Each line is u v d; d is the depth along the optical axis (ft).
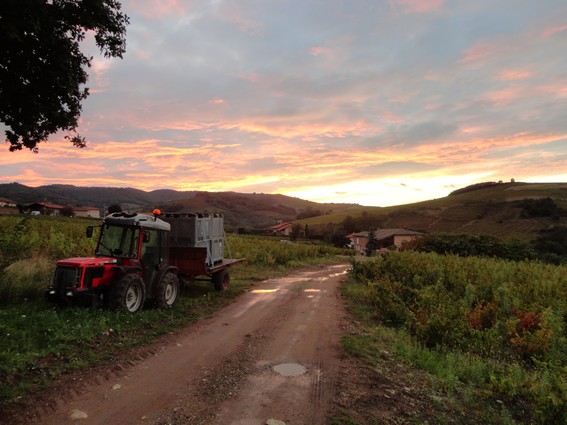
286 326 29.66
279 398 16.43
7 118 26.94
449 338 25.63
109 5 26.18
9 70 24.44
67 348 20.08
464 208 366.84
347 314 35.17
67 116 27.66
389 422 14.58
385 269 60.18
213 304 36.96
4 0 19.61
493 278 50.49
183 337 25.43
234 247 87.15
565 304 36.88
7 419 13.43
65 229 73.56
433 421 15.01
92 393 16.16
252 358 21.72
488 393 17.30
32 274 32.71
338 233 325.21
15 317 23.65
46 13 22.11
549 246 195.31
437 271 54.54
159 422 14.11
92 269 26.78
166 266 33.32
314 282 58.23
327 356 22.40
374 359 21.84
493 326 29.37
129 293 28.40
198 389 17.17
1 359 17.46
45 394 15.44
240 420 14.43
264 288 49.85
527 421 16.22
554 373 19.34
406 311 31.22
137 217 31.04
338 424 14.25
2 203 300.20
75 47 26.55
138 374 18.60
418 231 309.22
